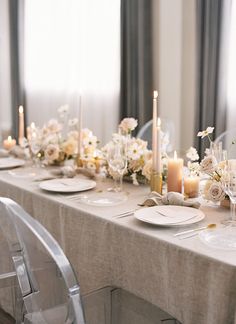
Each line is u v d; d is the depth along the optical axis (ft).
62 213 6.40
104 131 16.15
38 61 18.02
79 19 16.52
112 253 5.63
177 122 13.91
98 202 6.40
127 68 14.61
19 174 8.34
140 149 7.45
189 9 13.41
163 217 5.52
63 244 6.46
